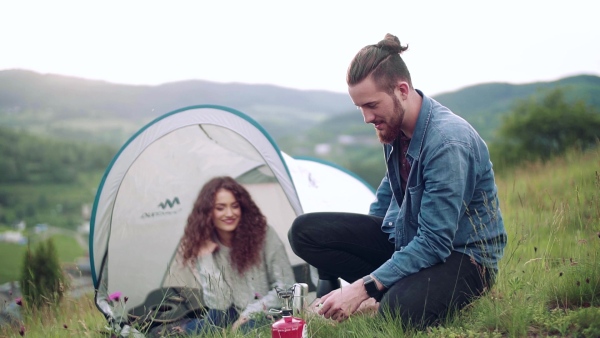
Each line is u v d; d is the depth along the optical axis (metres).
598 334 2.49
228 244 4.83
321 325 3.03
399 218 3.07
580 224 3.81
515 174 9.95
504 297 2.93
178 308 4.26
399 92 2.87
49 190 98.62
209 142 5.05
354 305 2.87
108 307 4.49
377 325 2.88
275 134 147.88
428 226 2.83
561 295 3.05
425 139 2.90
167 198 4.94
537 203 4.68
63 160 107.88
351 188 6.07
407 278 2.87
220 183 4.92
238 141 5.02
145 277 4.84
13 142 109.00
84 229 77.75
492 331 2.73
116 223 4.86
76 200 94.12
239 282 4.70
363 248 3.28
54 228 76.38
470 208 2.97
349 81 2.89
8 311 4.49
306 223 3.28
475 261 2.91
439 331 2.74
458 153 2.81
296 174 5.45
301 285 3.01
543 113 26.06
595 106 27.36
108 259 4.83
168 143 5.02
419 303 2.81
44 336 3.88
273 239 4.86
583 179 4.66
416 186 2.96
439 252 2.82
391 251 3.29
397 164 3.15
